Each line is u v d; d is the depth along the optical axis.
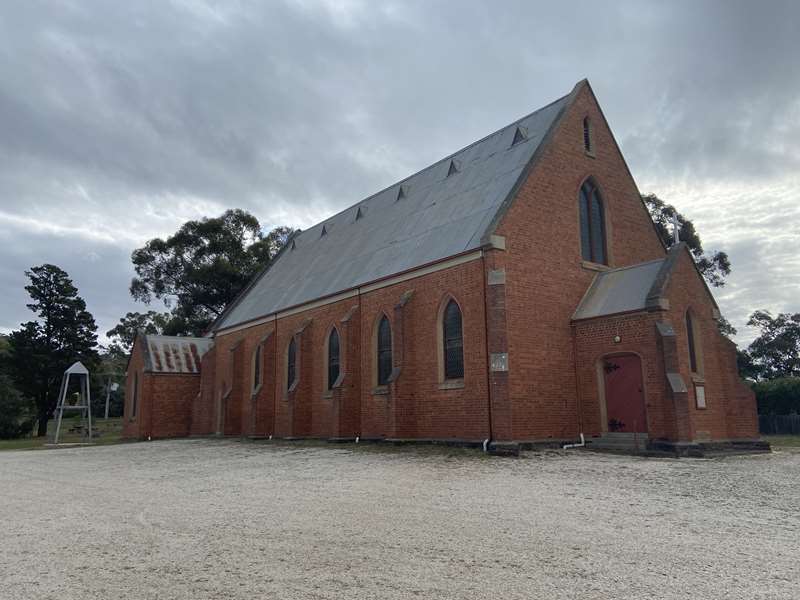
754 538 8.95
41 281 60.19
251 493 14.00
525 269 22.95
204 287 64.12
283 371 36.12
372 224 35.53
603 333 22.73
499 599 6.36
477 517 10.50
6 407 56.88
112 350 88.88
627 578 7.05
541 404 22.34
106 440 45.28
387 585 6.86
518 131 28.16
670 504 11.50
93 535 9.93
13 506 13.55
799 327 63.94
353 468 18.22
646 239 28.19
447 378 23.98
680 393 19.78
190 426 45.34
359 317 29.30
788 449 23.70
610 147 27.62
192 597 6.59
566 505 11.48
